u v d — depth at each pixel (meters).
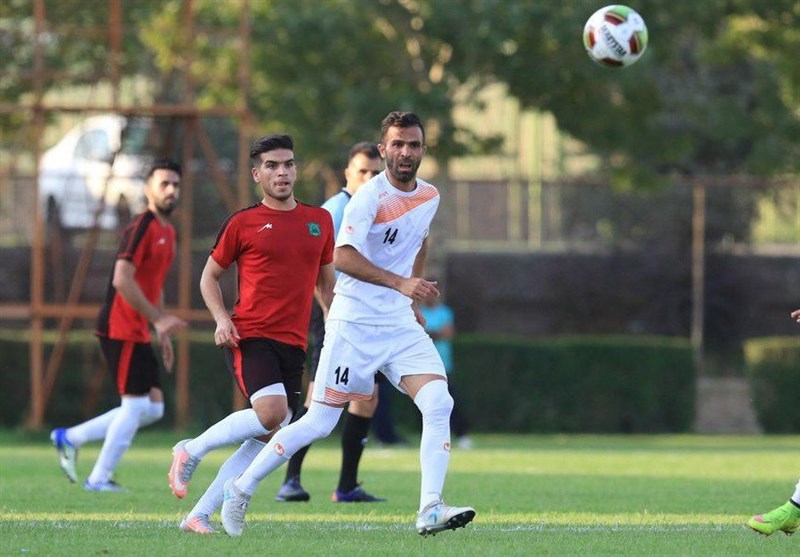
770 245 120.81
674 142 103.62
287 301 30.67
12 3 95.88
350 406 39.66
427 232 30.53
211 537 29.64
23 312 83.56
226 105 102.69
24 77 86.81
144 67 105.31
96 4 96.69
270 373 30.33
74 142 102.12
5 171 105.44
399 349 29.31
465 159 105.94
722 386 104.19
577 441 86.75
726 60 107.06
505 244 117.75
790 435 97.75
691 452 71.88
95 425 45.81
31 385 89.25
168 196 43.72
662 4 94.50
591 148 117.75
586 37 41.81
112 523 32.69
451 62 94.75
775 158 104.31
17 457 63.34
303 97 95.38
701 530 32.19
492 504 39.81
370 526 32.44
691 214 124.31
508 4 89.62
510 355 95.56
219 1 101.69
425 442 28.58
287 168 30.48
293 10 95.56
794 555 27.31
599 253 118.12
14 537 29.41
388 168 29.59
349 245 29.11
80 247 96.06
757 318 116.69
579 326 118.19
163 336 43.56
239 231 30.52
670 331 117.25
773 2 99.56
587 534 31.05
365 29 96.38
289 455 29.73
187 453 30.44
